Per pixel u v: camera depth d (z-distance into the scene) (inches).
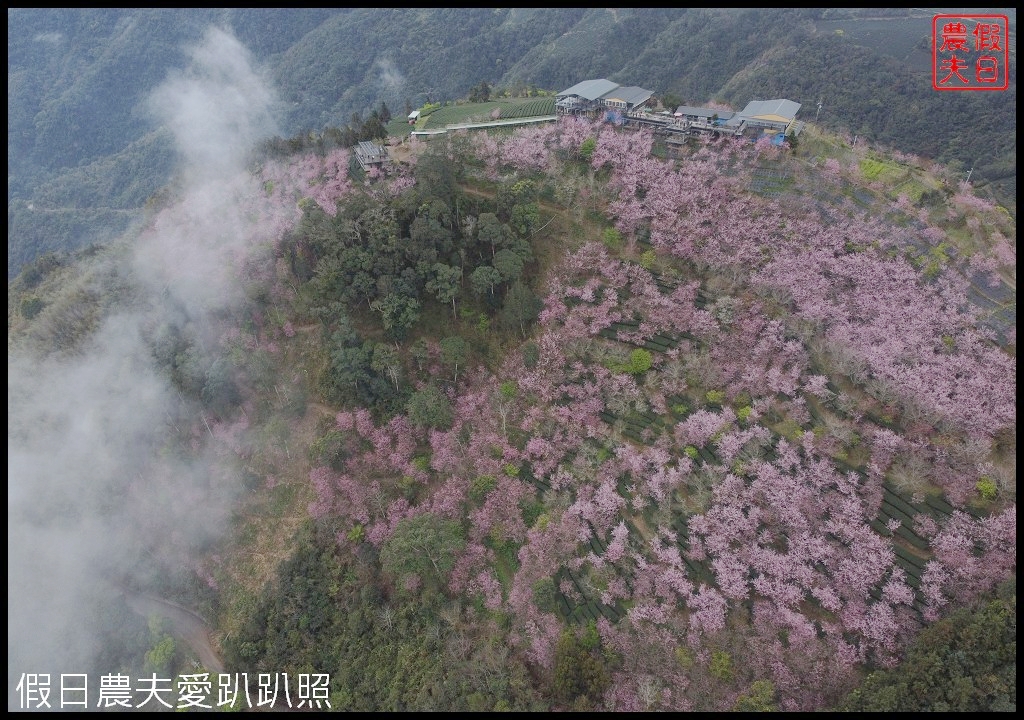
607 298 2551.7
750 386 2217.0
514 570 2068.2
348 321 2466.8
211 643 2260.1
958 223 2522.1
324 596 2149.4
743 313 2396.7
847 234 2527.1
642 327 2427.4
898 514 1897.1
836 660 1660.9
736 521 1925.4
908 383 2073.1
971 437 1958.7
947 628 1539.1
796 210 2628.0
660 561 1936.5
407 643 1991.9
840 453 2017.7
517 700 1729.8
